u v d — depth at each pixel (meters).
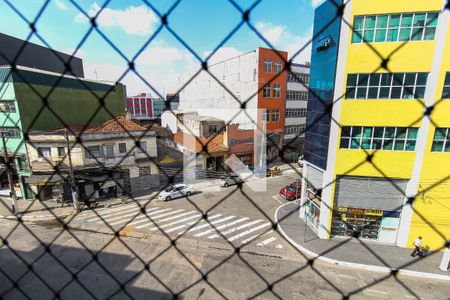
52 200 12.19
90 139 11.27
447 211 7.53
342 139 7.73
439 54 6.28
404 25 6.35
